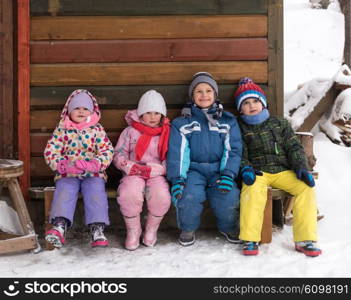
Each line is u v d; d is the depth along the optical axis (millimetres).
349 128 4934
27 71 3537
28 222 3160
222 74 3639
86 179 3189
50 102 3568
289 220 3742
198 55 3611
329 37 10141
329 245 3244
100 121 3615
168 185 3275
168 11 3578
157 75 3613
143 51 3592
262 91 3539
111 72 3592
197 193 3201
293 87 7742
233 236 3309
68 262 2977
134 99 3615
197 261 2967
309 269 2820
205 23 3604
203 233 3557
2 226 3412
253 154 3469
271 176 3359
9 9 3812
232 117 3451
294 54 9391
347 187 4355
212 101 3475
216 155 3371
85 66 3576
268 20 3631
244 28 3621
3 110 3828
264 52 3641
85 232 3582
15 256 3082
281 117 3625
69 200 3090
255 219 3092
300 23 10453
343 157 4668
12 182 3148
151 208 3209
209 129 3396
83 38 3564
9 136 3840
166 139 3410
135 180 3203
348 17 8148
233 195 3189
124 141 3449
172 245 3293
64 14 3553
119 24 3572
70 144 3309
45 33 3545
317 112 5168
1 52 3816
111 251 3178
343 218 3799
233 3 3604
